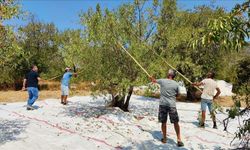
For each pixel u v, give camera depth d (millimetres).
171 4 12609
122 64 11992
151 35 12445
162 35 12414
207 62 18766
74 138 8773
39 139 8547
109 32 11461
